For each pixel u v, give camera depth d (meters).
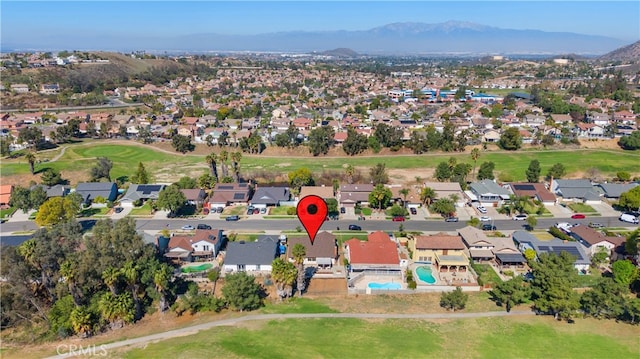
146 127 181.50
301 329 58.97
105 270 60.59
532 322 60.78
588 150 154.38
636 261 73.75
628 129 175.38
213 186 115.50
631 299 62.41
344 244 84.44
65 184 122.75
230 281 65.38
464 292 69.38
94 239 66.75
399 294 69.25
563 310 60.31
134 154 153.00
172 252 79.50
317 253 78.56
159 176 130.00
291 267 65.25
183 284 71.81
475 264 78.00
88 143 163.38
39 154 145.25
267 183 126.06
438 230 93.31
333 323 60.69
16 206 102.56
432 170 135.50
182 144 157.25
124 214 102.31
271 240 82.38
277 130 185.25
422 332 58.53
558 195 110.38
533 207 104.25
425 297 68.25
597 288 61.78
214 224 96.69
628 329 59.16
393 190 110.06
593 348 55.09
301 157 152.62
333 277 74.88
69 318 59.25
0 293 60.56
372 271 74.94
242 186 112.50
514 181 124.94
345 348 54.72
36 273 63.94
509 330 58.94
